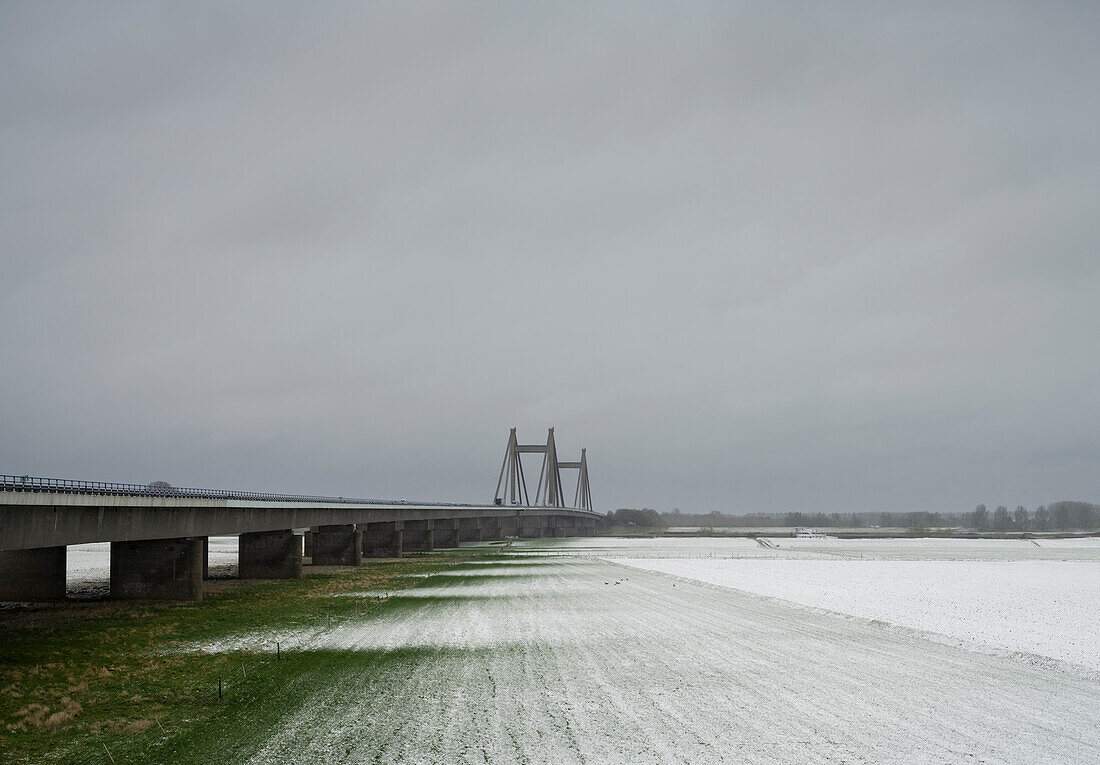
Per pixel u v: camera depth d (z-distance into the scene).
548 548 158.88
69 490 43.88
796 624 47.03
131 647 38.66
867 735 24.20
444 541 162.88
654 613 51.78
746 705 27.69
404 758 21.95
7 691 29.56
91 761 21.80
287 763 21.58
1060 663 34.34
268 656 36.22
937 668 34.09
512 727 24.89
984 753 22.55
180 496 57.19
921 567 108.19
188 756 22.17
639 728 24.84
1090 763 21.72
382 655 36.47
